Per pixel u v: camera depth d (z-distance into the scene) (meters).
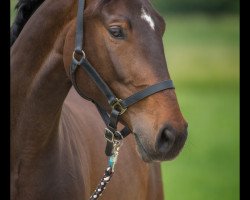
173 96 4.54
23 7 5.22
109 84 4.71
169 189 12.52
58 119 4.99
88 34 4.71
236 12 40.41
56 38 4.96
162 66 4.55
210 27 37.66
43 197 4.95
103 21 4.62
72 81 4.83
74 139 5.34
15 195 4.97
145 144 4.54
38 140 4.93
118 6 4.59
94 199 4.96
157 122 4.48
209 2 40.44
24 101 5.02
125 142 6.39
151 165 6.98
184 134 4.43
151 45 4.55
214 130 17.89
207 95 23.86
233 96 23.73
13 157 5.00
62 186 5.00
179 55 30.98
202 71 28.30
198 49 32.16
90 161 5.56
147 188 6.90
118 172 5.99
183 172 14.21
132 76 4.57
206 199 11.81
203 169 14.51
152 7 4.71
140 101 4.58
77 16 4.75
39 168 4.94
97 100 4.83
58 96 4.98
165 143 4.44
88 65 4.73
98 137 5.86
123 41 4.56
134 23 4.55
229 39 34.41
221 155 15.62
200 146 16.36
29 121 4.95
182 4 40.31
